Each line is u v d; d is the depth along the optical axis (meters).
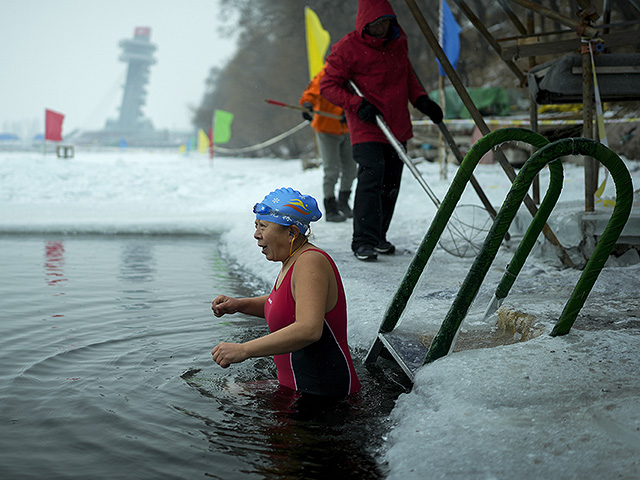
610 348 2.54
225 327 3.76
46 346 3.30
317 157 15.34
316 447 2.13
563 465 1.75
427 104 5.50
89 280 5.33
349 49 5.50
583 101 4.60
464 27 31.78
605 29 4.96
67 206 11.96
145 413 2.41
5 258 6.47
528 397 2.19
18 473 1.92
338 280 2.67
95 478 1.90
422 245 2.95
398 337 3.08
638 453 1.76
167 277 5.53
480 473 1.78
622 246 4.75
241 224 8.69
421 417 2.21
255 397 2.61
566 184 9.06
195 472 1.95
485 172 12.14
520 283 4.33
